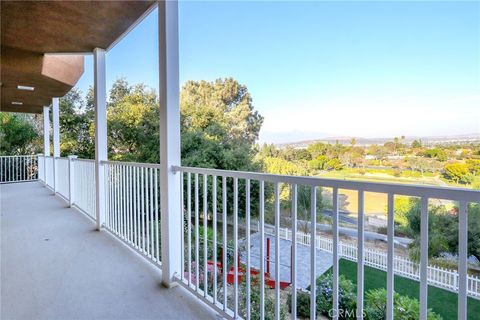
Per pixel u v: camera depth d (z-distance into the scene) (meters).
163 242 2.32
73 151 12.45
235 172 1.75
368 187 1.14
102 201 3.84
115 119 8.34
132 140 7.98
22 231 3.79
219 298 2.61
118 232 3.48
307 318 2.62
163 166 2.29
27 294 2.15
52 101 7.08
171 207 2.27
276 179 1.50
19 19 3.11
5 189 7.58
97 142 3.86
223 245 1.89
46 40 3.68
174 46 2.29
